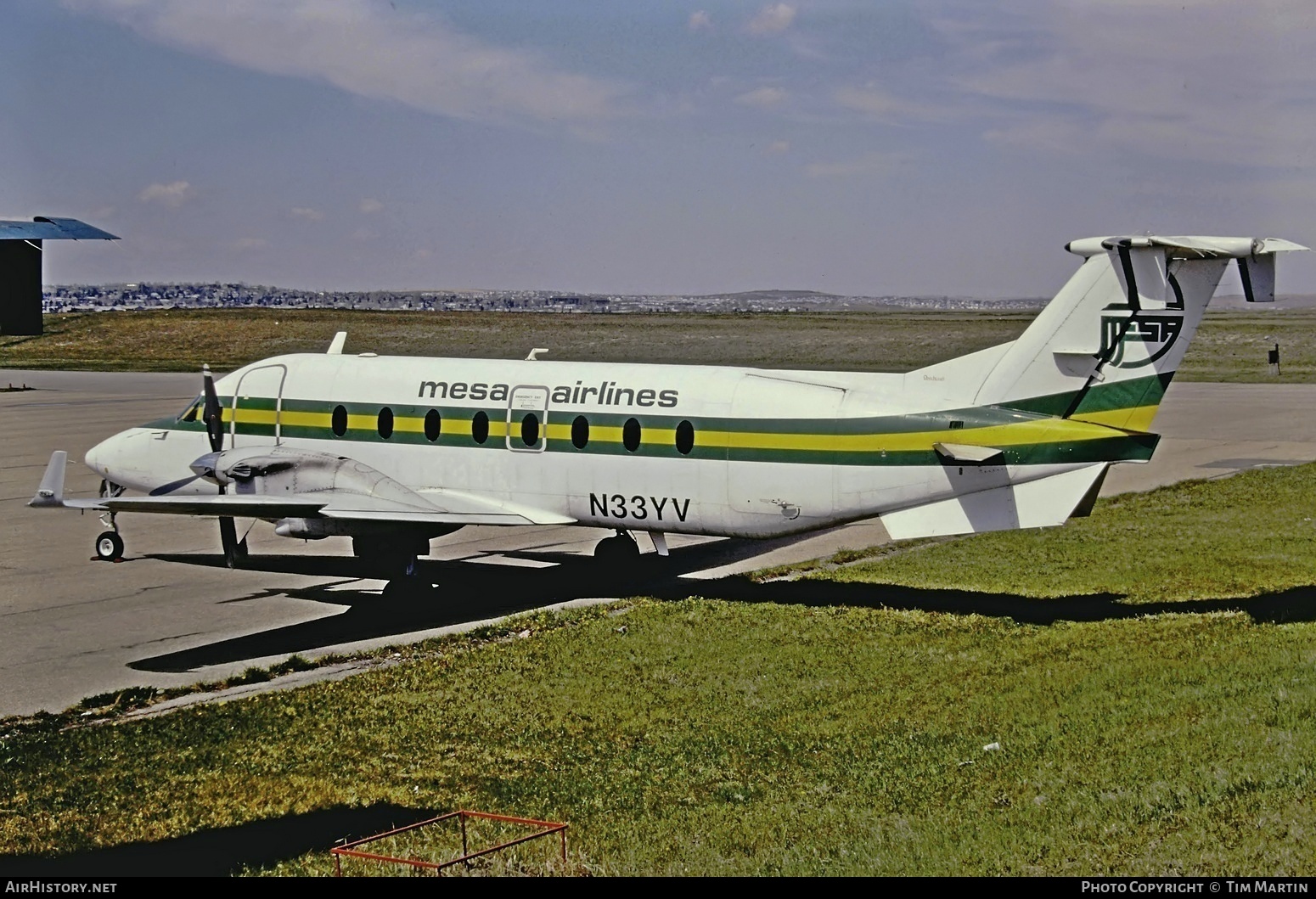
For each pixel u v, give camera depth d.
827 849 10.05
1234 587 20.00
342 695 15.34
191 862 10.35
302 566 23.94
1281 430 46.50
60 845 10.78
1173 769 11.04
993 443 17.91
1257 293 16.62
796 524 19.47
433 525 20.45
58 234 23.48
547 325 115.44
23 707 15.07
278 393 23.59
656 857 10.07
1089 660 15.60
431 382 22.31
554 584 22.11
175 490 24.17
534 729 13.91
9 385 69.69
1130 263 17.06
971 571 22.41
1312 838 9.28
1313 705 12.38
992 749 12.26
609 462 20.55
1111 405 17.44
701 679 15.64
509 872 9.84
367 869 10.06
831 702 14.47
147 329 112.75
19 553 25.38
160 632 18.80
